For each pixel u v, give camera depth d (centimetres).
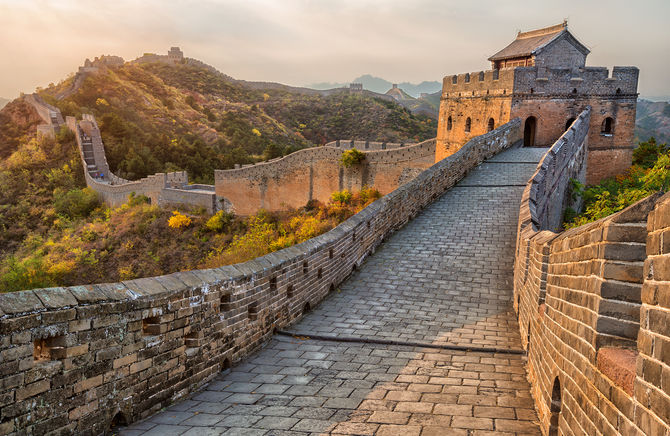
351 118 15725
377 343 927
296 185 5188
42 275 4831
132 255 5278
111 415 583
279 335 974
